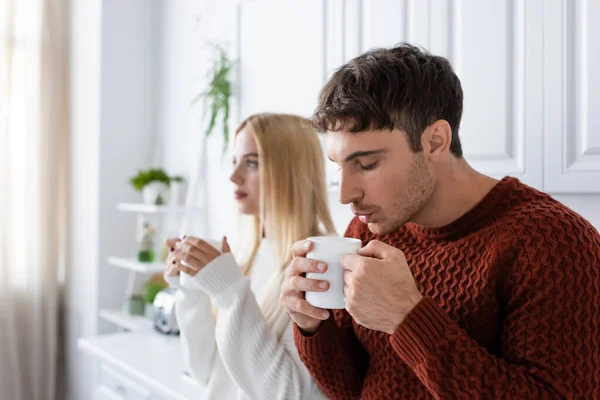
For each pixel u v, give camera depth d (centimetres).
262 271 142
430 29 143
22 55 276
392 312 68
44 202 279
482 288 73
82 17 279
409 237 89
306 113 187
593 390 65
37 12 279
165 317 214
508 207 76
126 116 273
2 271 267
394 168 70
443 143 73
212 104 222
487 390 64
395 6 153
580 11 114
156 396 164
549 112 119
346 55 170
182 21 262
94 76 268
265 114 143
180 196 253
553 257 67
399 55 73
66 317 291
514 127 126
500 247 71
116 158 270
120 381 185
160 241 272
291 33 194
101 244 266
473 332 75
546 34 119
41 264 280
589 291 66
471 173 80
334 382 96
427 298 67
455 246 78
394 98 68
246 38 218
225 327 117
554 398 63
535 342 65
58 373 296
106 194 267
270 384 114
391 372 85
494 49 129
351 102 69
